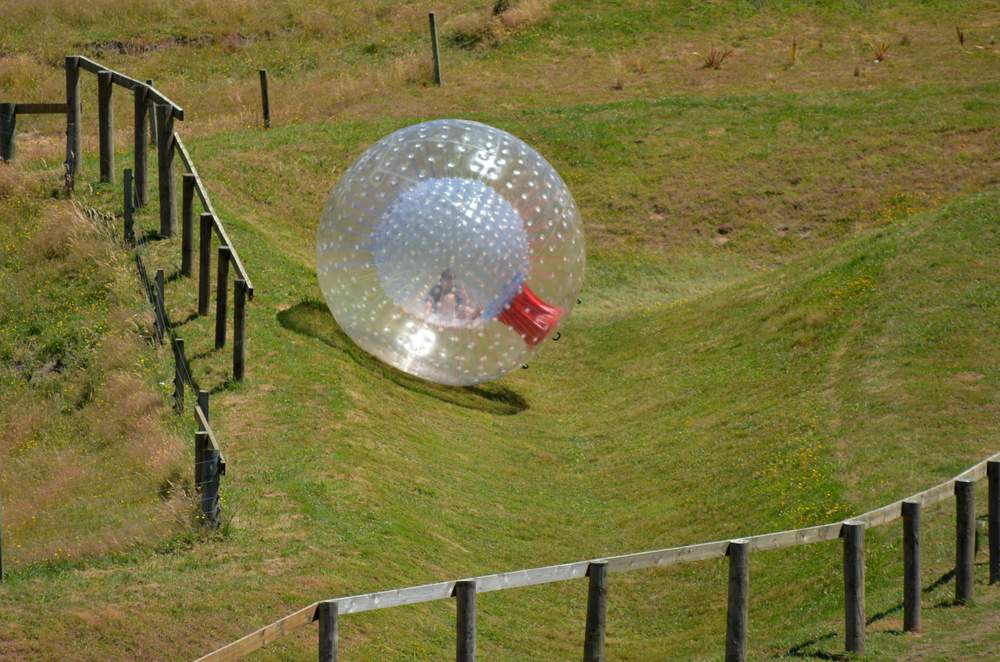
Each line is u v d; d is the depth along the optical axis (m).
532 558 31.39
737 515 32.50
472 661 19.69
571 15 82.62
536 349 39.38
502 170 38.31
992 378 35.88
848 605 22.03
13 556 26.75
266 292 44.16
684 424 39.56
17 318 41.44
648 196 59.00
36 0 83.88
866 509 29.92
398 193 37.75
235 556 27.08
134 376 37.47
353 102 71.19
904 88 67.00
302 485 31.00
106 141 50.06
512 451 38.75
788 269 50.00
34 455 34.44
